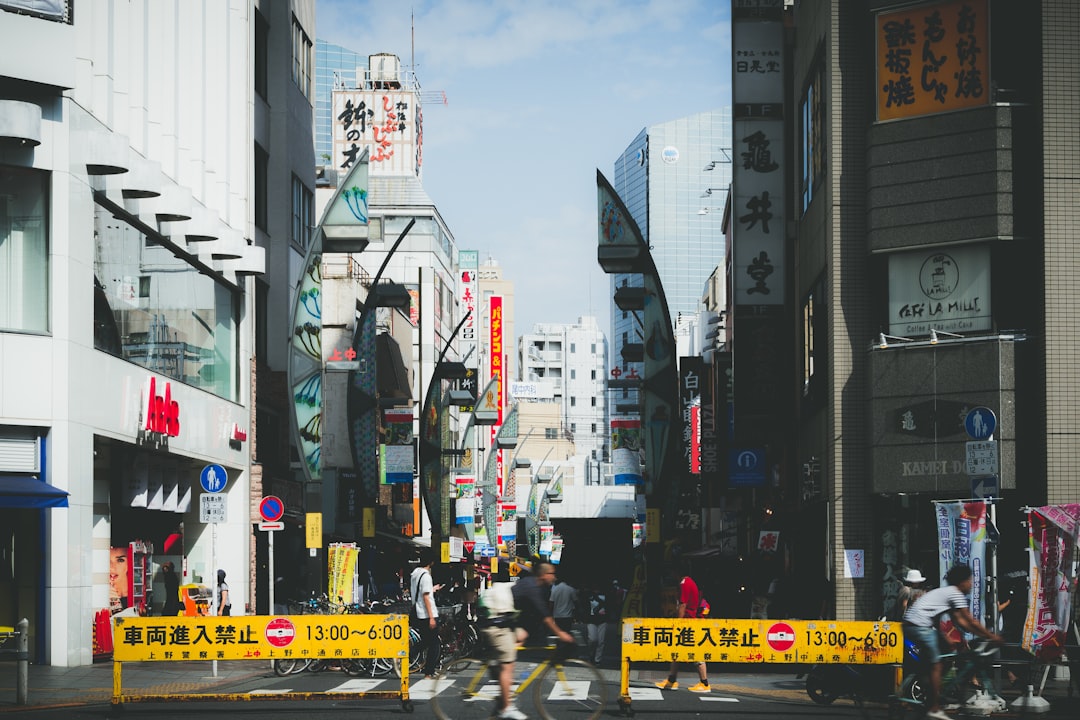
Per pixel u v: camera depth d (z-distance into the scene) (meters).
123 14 26.19
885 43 25.44
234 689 19.30
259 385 39.56
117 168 23.69
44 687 19.05
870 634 16.48
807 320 31.05
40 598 22.28
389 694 17.58
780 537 35.66
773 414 32.19
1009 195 23.89
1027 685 16.81
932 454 24.36
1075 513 17.27
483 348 115.62
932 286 24.86
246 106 35.25
